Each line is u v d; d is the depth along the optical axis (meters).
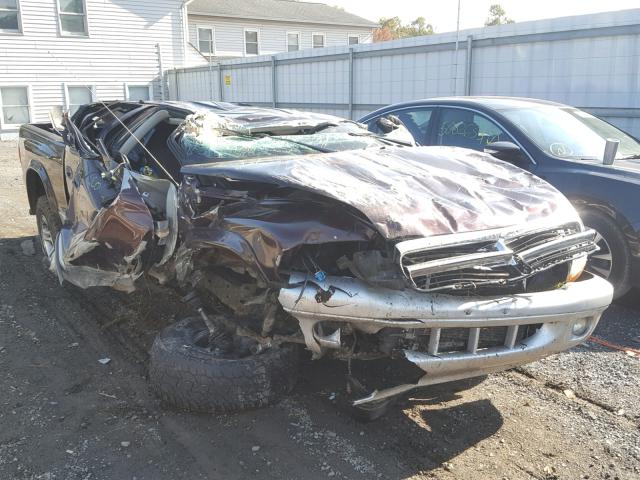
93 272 3.80
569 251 3.06
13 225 7.60
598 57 9.02
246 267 2.94
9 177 11.74
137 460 2.75
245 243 2.78
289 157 3.65
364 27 35.09
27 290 5.08
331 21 33.72
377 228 2.64
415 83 12.20
